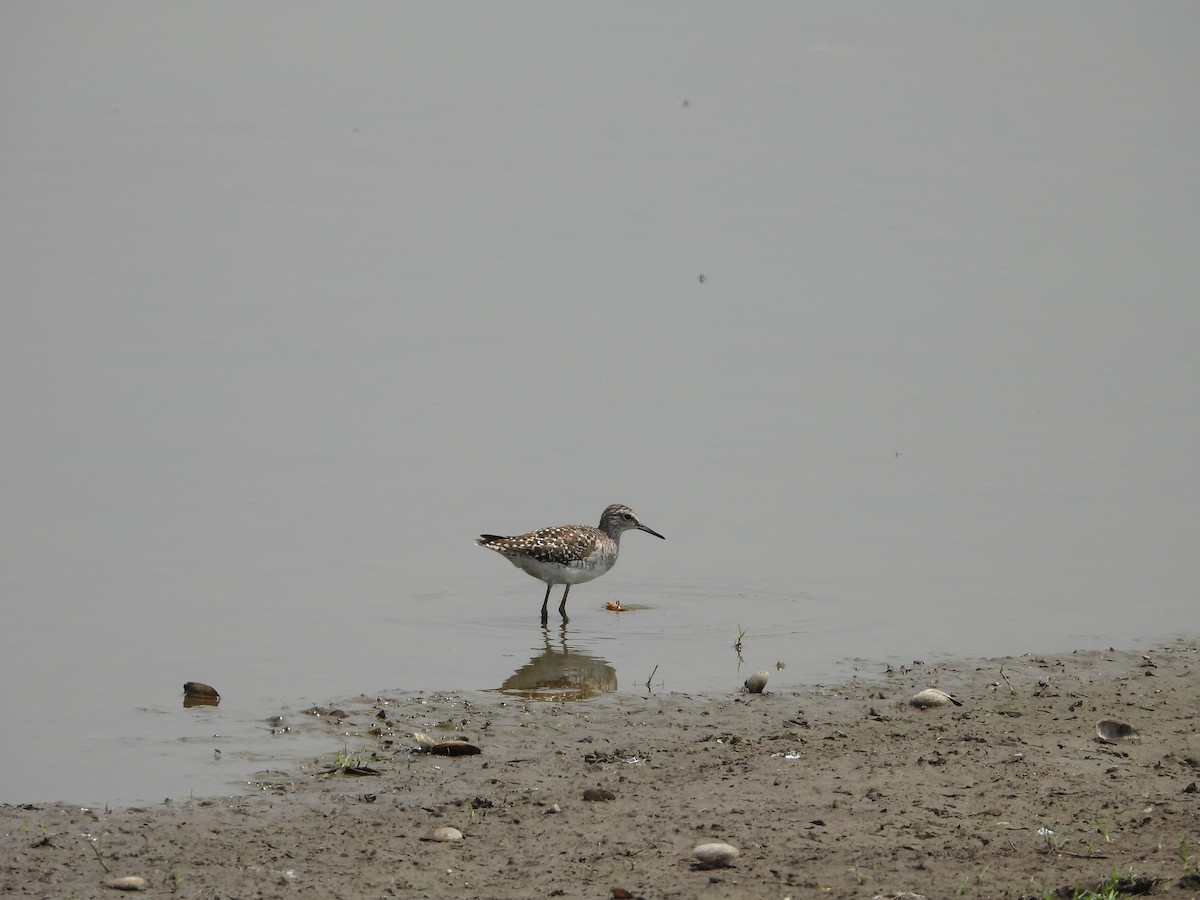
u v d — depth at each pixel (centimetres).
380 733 1298
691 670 1500
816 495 2136
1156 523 1995
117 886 975
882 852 1008
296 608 1720
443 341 2877
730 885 962
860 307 3077
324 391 2597
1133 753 1205
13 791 1157
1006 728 1280
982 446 2323
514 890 968
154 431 2394
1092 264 3334
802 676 1469
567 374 2695
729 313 3042
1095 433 2364
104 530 1984
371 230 3662
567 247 3509
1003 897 933
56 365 2711
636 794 1137
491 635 1634
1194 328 2902
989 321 2973
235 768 1210
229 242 3562
